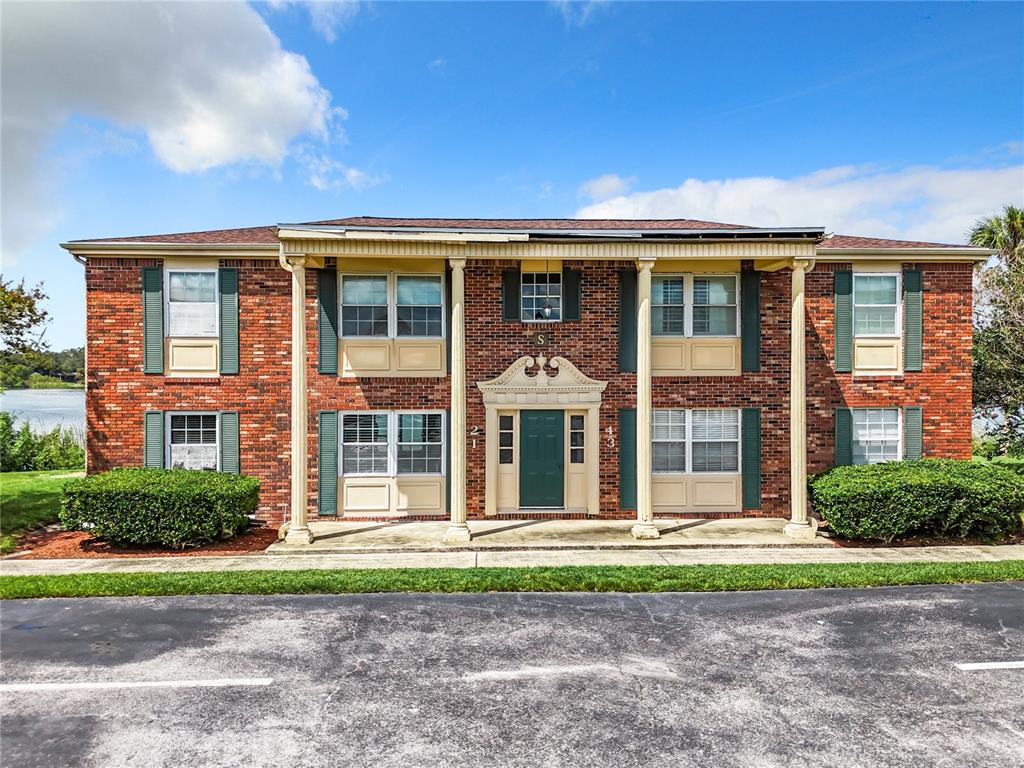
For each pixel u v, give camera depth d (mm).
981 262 13586
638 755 4938
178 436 13125
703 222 15289
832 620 7676
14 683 6094
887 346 13641
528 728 5316
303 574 9477
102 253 12664
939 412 13672
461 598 8508
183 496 10953
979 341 19078
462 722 5406
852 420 13609
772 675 6262
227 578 9180
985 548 11117
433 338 13273
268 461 13148
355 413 13203
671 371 13359
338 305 13102
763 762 4855
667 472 13422
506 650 6840
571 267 13266
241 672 6316
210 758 4910
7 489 14859
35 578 9141
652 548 11258
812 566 9797
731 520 13141
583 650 6844
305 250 11312
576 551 11125
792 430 11922
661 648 6891
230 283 13000
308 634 7270
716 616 7832
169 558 10625
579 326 13297
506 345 13250
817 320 13531
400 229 11391
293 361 11523
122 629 7410
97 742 5117
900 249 13266
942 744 5109
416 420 13352
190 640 7098
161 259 12898
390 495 13188
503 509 13312
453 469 11617
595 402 13250
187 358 13023
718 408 13414
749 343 13344
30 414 35812
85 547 11156
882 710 5613
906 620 7668
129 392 12906
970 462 12820
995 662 6547
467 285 13195
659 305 13406
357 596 8594
